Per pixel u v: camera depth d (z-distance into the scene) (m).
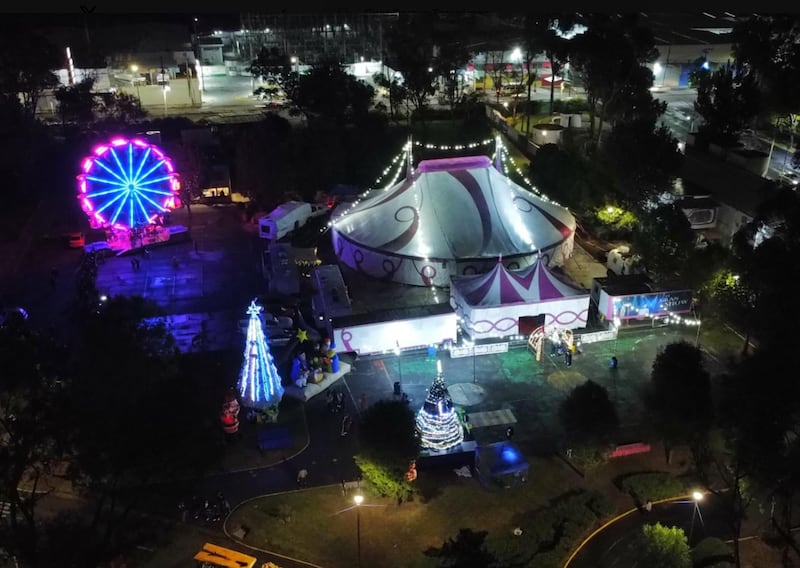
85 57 109.06
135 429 25.47
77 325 45.84
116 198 58.94
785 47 79.69
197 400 29.66
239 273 56.62
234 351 45.50
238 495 33.97
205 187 69.81
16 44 82.19
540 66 114.88
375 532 31.81
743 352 42.44
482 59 115.62
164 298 52.44
